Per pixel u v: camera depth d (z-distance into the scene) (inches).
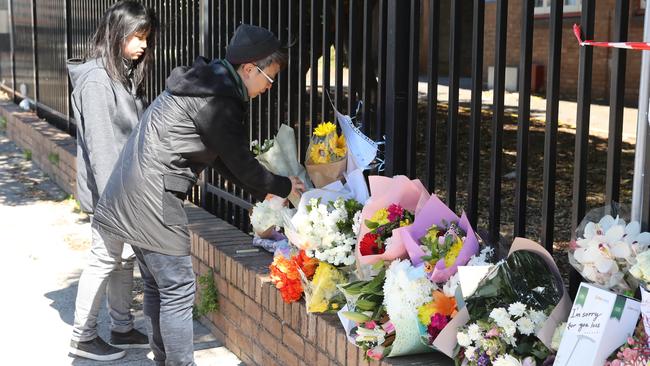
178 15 235.6
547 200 112.0
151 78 264.1
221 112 129.5
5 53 530.9
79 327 167.3
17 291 211.0
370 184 128.0
